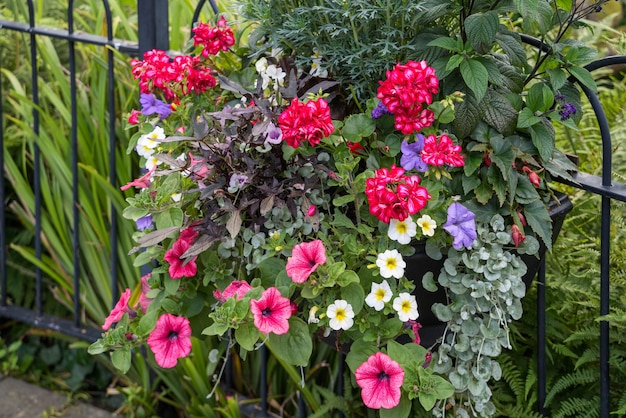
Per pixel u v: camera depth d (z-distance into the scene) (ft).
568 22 5.78
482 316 5.52
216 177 5.57
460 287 5.27
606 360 6.04
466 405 5.54
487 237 5.31
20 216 9.43
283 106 5.61
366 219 5.47
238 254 5.65
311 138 5.21
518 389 6.80
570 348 7.04
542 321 6.40
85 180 8.69
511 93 5.68
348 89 6.06
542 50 6.13
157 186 5.90
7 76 9.30
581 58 5.64
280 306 5.12
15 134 9.29
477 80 5.32
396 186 5.16
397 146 5.59
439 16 5.66
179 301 5.77
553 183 6.76
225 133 5.45
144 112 6.22
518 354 7.13
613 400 6.66
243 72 6.49
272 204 5.29
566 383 6.59
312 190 5.59
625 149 7.36
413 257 5.30
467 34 5.37
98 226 8.59
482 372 5.34
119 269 8.75
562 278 6.77
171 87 6.32
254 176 5.44
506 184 5.41
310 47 6.15
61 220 8.89
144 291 6.07
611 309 6.46
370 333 5.26
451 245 5.34
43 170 8.87
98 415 8.84
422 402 5.04
